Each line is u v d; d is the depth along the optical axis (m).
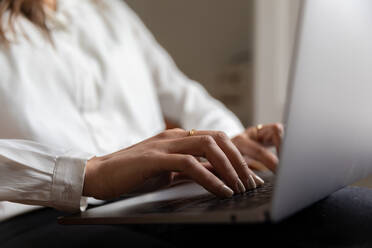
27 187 0.53
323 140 0.36
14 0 0.87
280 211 0.31
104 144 0.91
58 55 0.89
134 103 1.02
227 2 3.66
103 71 0.97
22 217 0.65
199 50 3.83
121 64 1.03
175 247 0.47
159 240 0.50
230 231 0.46
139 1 3.76
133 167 0.49
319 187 0.38
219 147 0.53
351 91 0.41
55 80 0.86
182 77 1.30
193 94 1.22
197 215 0.34
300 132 0.32
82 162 0.53
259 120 2.46
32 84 0.82
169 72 1.27
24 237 0.54
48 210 0.68
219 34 3.74
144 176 0.49
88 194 0.53
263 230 0.43
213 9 3.73
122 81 1.00
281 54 2.36
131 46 1.11
